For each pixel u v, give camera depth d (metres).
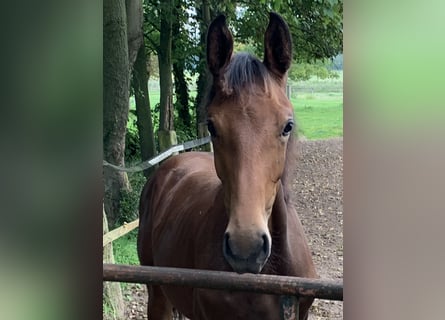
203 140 6.83
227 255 1.75
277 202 2.09
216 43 2.00
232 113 1.86
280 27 2.02
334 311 4.38
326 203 8.53
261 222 1.76
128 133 9.02
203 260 2.24
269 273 2.15
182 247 2.53
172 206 2.95
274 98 1.91
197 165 3.33
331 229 7.18
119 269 1.90
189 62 9.20
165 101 8.25
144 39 8.73
